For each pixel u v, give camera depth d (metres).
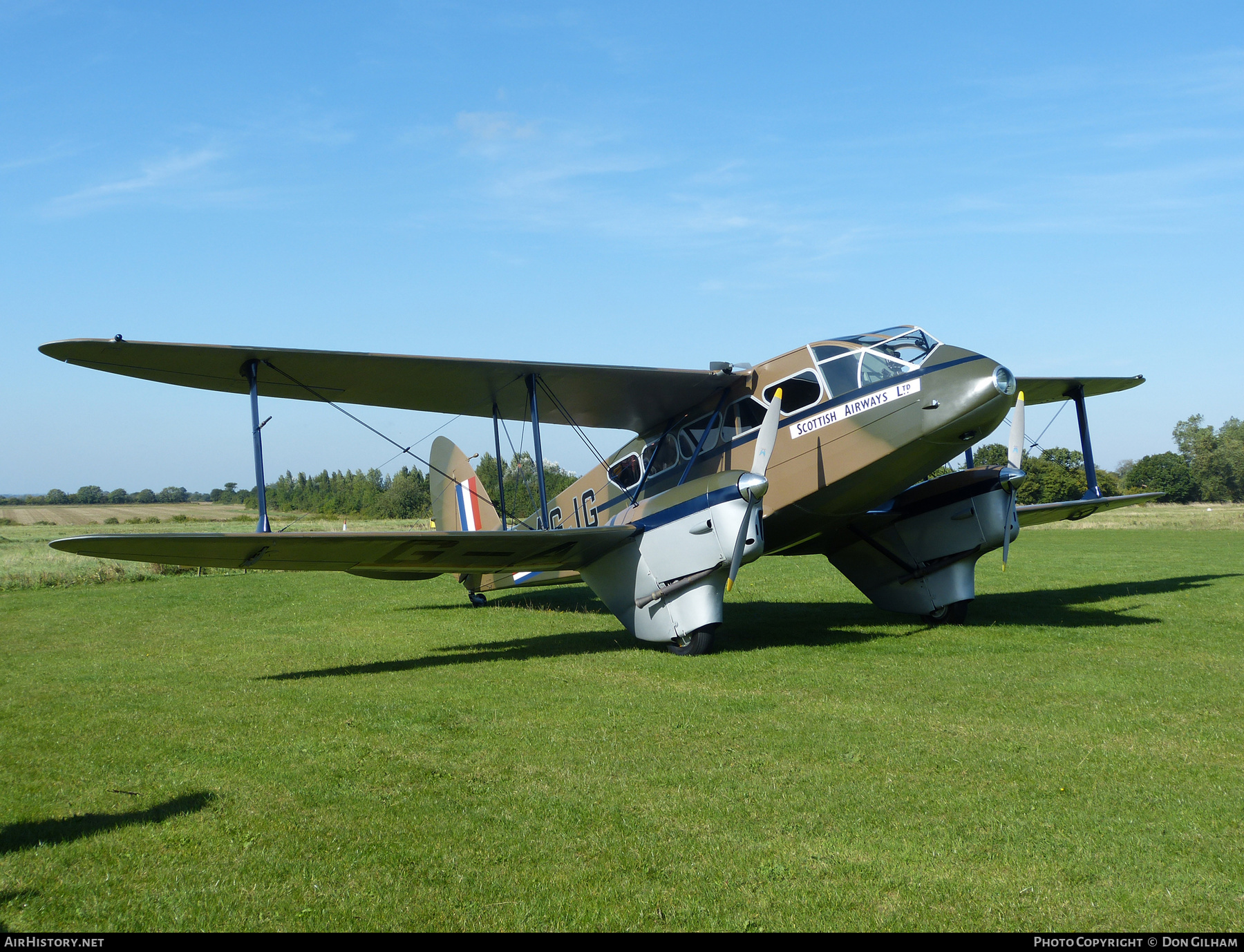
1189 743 5.85
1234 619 11.80
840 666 8.92
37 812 4.86
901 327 10.48
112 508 133.88
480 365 10.05
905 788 4.98
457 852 4.15
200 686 8.82
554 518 15.11
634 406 11.80
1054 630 11.08
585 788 5.08
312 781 5.36
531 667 9.43
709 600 9.91
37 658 11.06
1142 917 3.36
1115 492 62.69
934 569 12.01
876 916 3.41
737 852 4.07
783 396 10.73
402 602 16.80
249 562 9.71
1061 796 4.80
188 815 4.75
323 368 9.70
